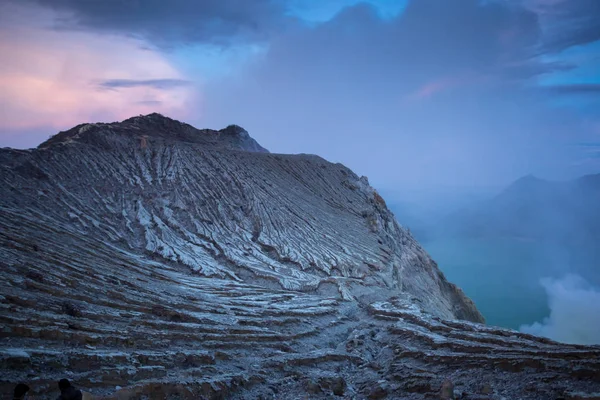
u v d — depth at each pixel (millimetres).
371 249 49281
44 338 15305
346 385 17422
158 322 20219
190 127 72375
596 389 13703
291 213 50969
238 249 42281
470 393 15008
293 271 40281
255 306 28844
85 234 35750
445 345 20781
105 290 22594
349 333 27422
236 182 52312
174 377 15086
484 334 22547
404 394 15883
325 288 38281
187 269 36562
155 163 52188
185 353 17094
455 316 54688
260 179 55844
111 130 55969
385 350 22297
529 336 21672
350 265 43656
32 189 39969
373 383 17203
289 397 15969
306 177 62250
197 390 14500
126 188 46469
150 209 44500
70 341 15664
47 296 19234
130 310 21406
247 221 46969
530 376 15523
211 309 25609
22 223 29938
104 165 48656
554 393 13781
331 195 60844
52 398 12297
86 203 41875
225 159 57281
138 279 27688
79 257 27484
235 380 16016
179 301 25453
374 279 42219
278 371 18469
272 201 51656
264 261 41156
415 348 21016
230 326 22609
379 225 56562
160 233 40969
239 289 33062
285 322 25938
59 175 44000
